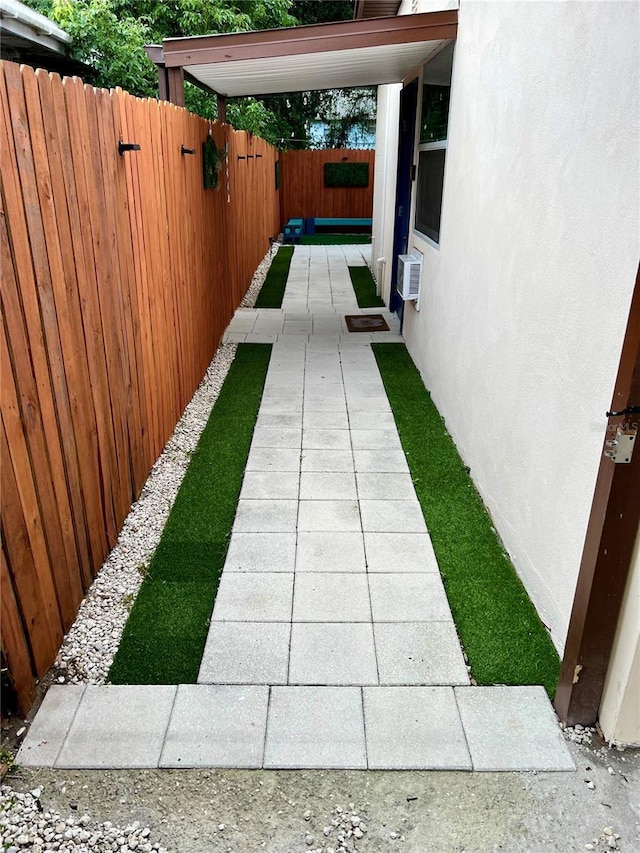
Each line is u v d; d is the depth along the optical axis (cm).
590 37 236
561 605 264
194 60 508
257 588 305
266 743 225
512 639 275
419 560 329
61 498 262
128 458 362
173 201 462
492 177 365
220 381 598
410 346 682
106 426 319
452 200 473
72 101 269
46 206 242
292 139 1880
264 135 1512
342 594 302
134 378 368
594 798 209
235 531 351
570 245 255
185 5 1043
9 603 218
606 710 226
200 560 325
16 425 219
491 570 321
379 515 371
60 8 812
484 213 382
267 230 1379
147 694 243
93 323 297
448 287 486
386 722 234
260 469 424
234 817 202
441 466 429
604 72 225
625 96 211
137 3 1059
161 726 230
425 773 216
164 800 206
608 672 223
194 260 546
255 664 259
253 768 216
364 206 1811
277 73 613
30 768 214
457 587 308
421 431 486
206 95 1095
